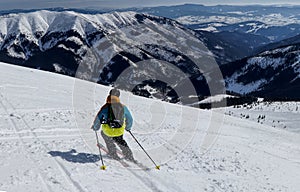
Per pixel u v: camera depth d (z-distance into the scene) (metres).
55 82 22.45
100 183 5.63
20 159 6.36
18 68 28.67
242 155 9.54
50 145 7.60
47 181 5.41
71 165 6.36
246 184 6.76
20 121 9.75
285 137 17.17
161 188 5.81
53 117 10.84
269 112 36.03
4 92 14.71
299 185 7.49
